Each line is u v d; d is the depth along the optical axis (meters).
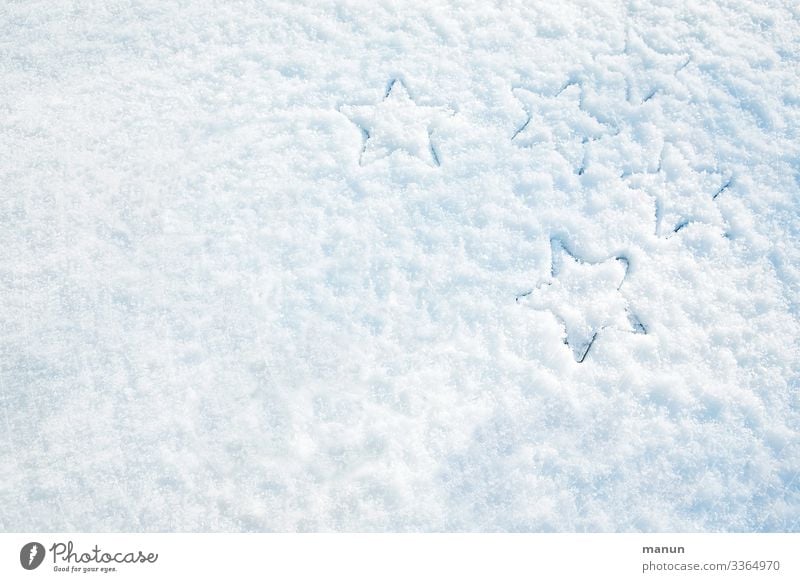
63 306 0.96
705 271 0.96
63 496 0.94
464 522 0.94
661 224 0.96
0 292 0.96
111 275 0.96
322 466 0.94
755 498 0.94
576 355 0.95
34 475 0.94
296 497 0.94
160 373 0.95
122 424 0.95
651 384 0.95
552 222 0.96
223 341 0.95
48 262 0.96
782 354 0.95
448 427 0.94
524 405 0.94
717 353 0.95
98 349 0.95
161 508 0.94
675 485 0.94
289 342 0.95
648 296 0.95
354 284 0.96
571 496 0.94
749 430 0.94
